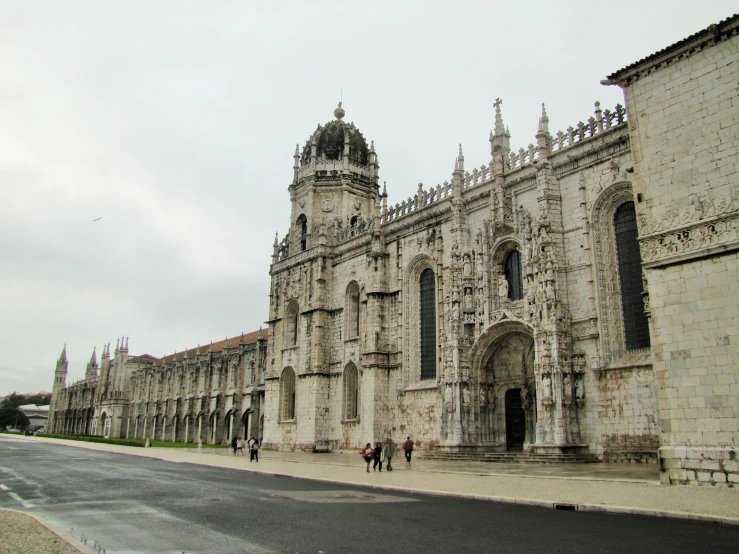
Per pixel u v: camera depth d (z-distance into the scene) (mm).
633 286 39219
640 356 37844
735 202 26344
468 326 48875
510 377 47469
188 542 14562
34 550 12531
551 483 27156
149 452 67312
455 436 46594
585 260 41156
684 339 26906
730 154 26891
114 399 151625
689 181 28016
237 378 100312
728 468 24625
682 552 13680
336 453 60844
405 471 36875
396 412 55375
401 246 58188
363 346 59719
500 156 48875
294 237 74438
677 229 27891
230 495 24719
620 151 40344
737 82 27125
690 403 26234
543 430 39969
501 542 14750
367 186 74875
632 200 39844
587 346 40156
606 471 32094
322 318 66000
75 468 40281
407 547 14148
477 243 49375
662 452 26688
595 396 39188
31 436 140375
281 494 25250
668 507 19344
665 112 29406
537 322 41750
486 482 28500
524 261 44750
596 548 14070
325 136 76625
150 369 137000
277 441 69562
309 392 64812
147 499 23156
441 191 55500
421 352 55344
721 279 26188
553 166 44062
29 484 28984
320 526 16922
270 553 13406
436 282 53438
